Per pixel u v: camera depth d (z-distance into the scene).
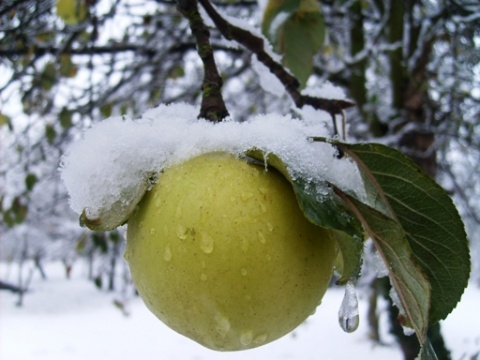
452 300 0.19
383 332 1.26
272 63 0.27
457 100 0.75
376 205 0.19
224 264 0.17
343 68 0.67
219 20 0.27
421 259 0.19
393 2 0.65
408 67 0.63
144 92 0.76
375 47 0.64
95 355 1.39
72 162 0.18
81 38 0.67
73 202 0.19
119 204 0.18
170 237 0.17
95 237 0.73
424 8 0.73
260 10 0.37
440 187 0.18
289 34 0.37
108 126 0.19
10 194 0.81
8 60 0.60
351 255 0.17
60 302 2.19
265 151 0.17
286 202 0.18
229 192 0.17
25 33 0.58
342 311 0.18
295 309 0.18
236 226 0.17
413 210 0.19
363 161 0.18
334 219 0.16
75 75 0.62
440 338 0.49
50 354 1.41
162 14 0.69
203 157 0.19
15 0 0.49
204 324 0.17
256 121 0.19
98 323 1.83
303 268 0.18
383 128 0.72
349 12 0.68
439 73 0.68
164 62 0.72
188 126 0.19
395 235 0.17
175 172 0.18
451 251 0.19
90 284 2.77
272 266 0.17
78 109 0.64
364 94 0.69
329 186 0.18
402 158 0.18
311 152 0.18
